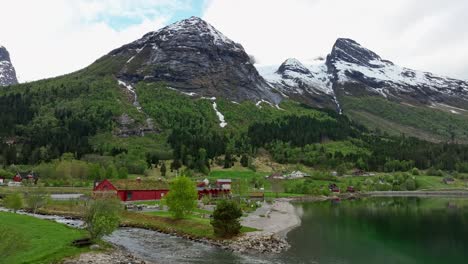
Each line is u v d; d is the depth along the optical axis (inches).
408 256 2393.0
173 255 2269.9
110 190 4877.0
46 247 2164.1
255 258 2214.6
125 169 7485.2
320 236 2960.1
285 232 3093.0
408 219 3996.1
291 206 5502.0
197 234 2827.3
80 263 1977.1
